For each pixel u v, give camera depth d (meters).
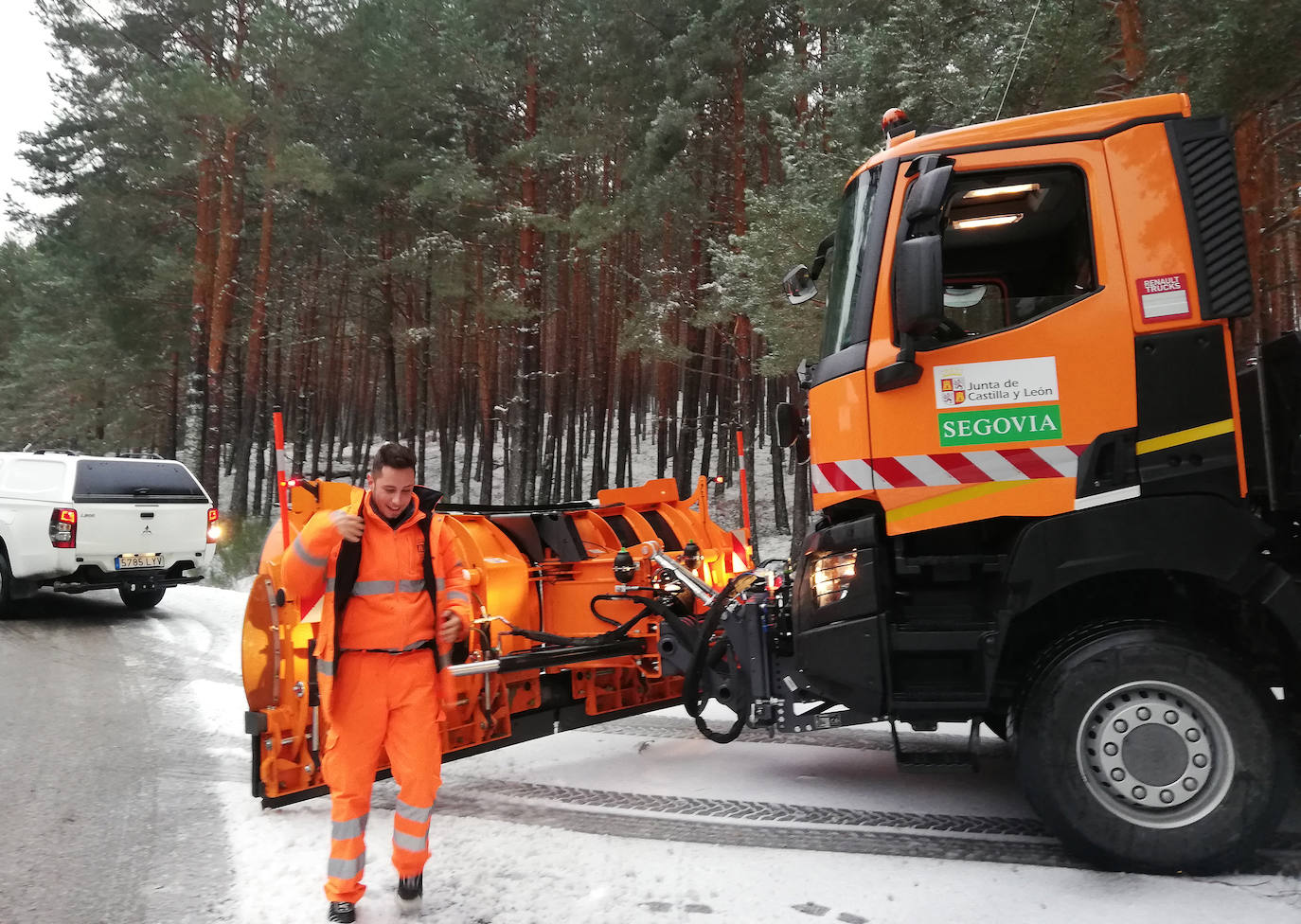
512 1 22.31
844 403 4.05
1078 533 3.72
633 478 34.38
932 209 3.66
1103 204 3.85
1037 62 8.41
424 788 3.46
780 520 22.94
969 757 3.96
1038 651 4.05
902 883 3.63
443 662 3.62
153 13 23.31
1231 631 3.95
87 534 10.41
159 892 3.65
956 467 3.88
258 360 28.42
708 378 26.08
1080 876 3.68
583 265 26.89
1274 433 4.01
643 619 5.58
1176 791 3.62
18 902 3.57
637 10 20.64
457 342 29.94
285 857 3.99
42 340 28.47
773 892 3.57
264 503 34.06
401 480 3.51
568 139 21.39
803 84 17.50
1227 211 3.79
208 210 23.50
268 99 21.62
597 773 5.20
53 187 28.03
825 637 4.00
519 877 3.75
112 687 7.46
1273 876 3.62
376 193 23.66
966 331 3.97
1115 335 3.79
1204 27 7.80
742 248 13.69
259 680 4.34
